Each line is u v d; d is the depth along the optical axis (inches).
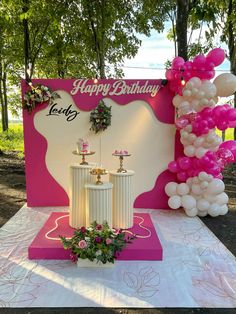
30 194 164.9
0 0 245.3
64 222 129.6
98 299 84.2
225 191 206.4
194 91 138.4
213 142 141.6
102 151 161.2
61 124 159.3
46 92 153.3
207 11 222.1
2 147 413.4
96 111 154.6
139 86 156.3
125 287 90.2
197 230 135.9
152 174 163.8
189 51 257.6
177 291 88.7
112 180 120.7
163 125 159.9
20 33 295.9
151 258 107.2
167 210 164.4
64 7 250.2
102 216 112.4
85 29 269.4
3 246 116.9
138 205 166.2
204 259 109.0
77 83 155.9
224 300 84.9
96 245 99.6
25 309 79.7
